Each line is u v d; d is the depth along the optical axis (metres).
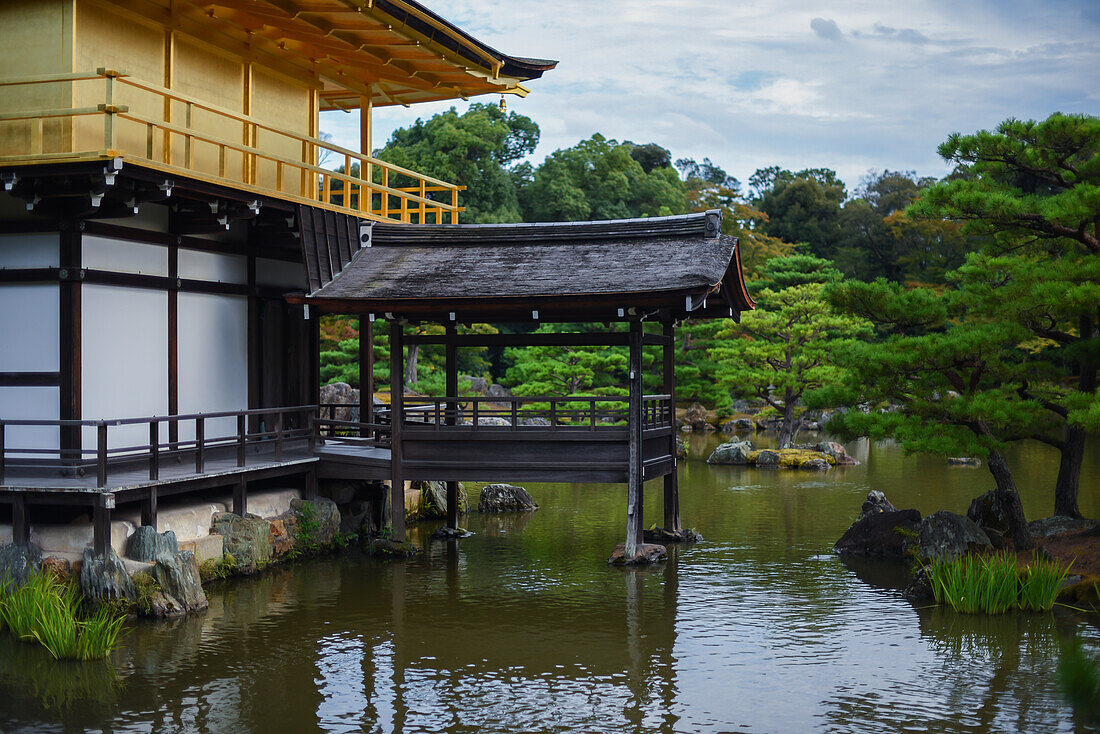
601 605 14.02
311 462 17.77
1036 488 24.53
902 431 15.51
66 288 14.33
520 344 17.06
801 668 11.16
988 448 15.31
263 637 12.27
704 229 17.31
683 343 47.34
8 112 13.45
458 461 16.95
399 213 22.69
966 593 13.62
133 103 15.68
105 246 15.02
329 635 12.38
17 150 14.62
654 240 17.53
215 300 17.72
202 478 14.80
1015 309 15.47
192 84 17.14
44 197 14.03
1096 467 29.53
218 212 16.14
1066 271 15.18
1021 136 16.56
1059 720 9.51
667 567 16.64
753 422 46.47
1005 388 16.67
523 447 16.70
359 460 17.64
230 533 15.49
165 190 14.09
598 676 10.88
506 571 16.23
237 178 18.28
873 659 11.48
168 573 13.30
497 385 47.41
